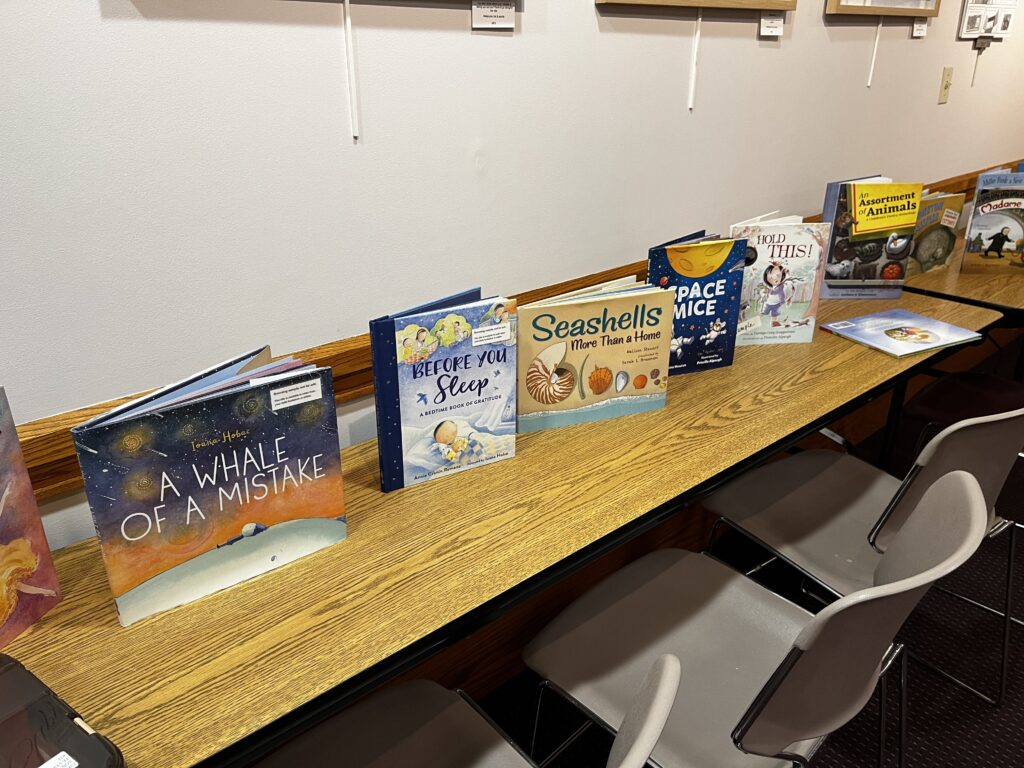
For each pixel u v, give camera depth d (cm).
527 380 133
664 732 112
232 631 91
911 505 139
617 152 169
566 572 104
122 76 99
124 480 86
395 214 134
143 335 111
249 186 114
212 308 116
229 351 120
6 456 85
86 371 107
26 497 89
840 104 231
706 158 193
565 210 163
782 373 162
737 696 119
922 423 311
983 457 139
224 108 108
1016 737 168
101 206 102
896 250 200
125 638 90
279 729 80
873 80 241
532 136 150
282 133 115
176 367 115
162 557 92
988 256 223
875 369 163
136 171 103
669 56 171
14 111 92
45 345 102
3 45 90
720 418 142
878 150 259
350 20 117
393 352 110
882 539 143
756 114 202
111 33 96
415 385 114
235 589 98
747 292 171
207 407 90
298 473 100
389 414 114
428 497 118
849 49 224
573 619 133
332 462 103
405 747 110
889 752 164
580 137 160
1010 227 218
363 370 136
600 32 154
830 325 185
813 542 154
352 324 134
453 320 114
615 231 177
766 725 98
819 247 168
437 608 95
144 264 108
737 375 161
